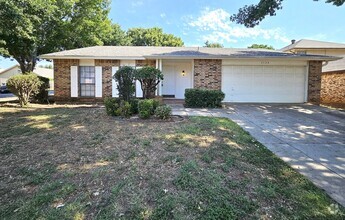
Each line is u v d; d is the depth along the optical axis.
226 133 5.80
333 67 16.61
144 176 3.42
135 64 13.38
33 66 17.81
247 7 12.65
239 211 2.64
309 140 5.65
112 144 4.87
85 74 13.52
